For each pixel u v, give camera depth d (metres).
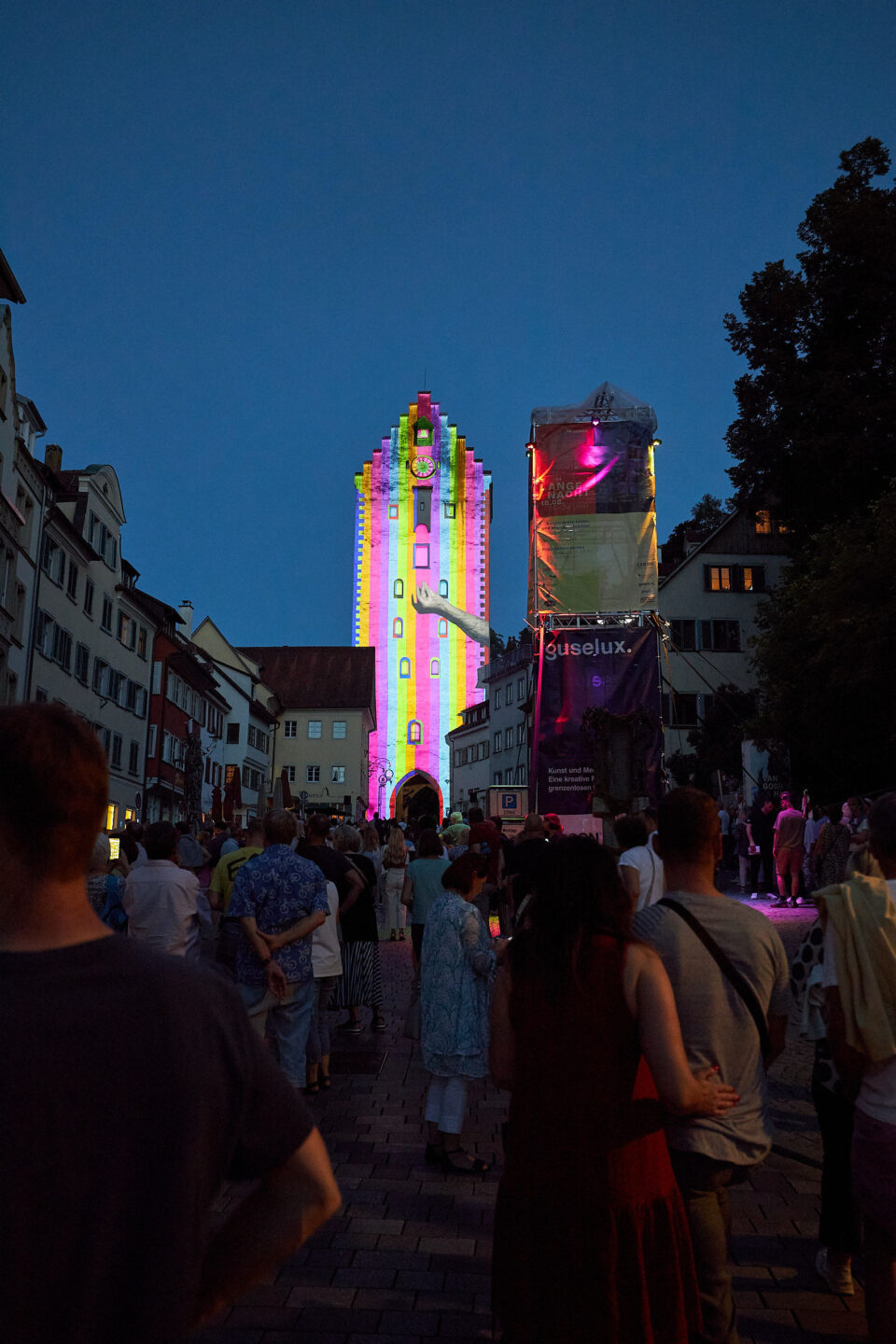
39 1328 1.36
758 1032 3.48
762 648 33.31
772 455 35.94
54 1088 1.41
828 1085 4.39
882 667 28.25
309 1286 4.42
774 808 24.52
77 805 1.57
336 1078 8.66
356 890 9.25
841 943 3.55
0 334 28.95
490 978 6.39
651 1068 2.83
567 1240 2.70
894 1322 3.47
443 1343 3.91
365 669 97.69
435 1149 6.21
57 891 1.57
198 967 1.61
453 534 117.19
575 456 28.11
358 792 93.12
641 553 27.66
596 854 3.01
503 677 78.44
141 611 47.44
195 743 47.78
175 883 7.07
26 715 1.61
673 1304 2.74
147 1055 1.46
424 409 118.50
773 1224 5.19
